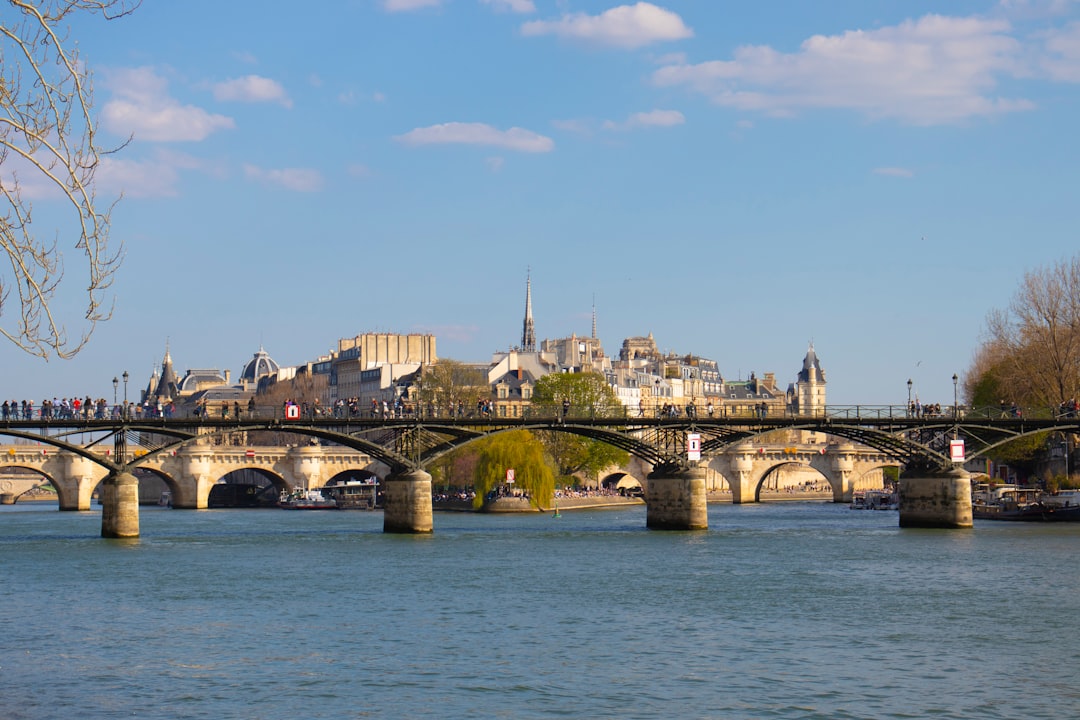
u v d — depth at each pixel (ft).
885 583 277.23
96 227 98.02
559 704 163.84
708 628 217.97
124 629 216.33
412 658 191.31
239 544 376.07
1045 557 332.19
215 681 175.94
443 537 404.98
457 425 409.08
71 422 377.09
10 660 189.67
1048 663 189.37
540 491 614.34
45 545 370.12
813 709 162.20
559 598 252.42
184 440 391.65
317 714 159.02
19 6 91.86
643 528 456.04
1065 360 495.00
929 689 172.96
